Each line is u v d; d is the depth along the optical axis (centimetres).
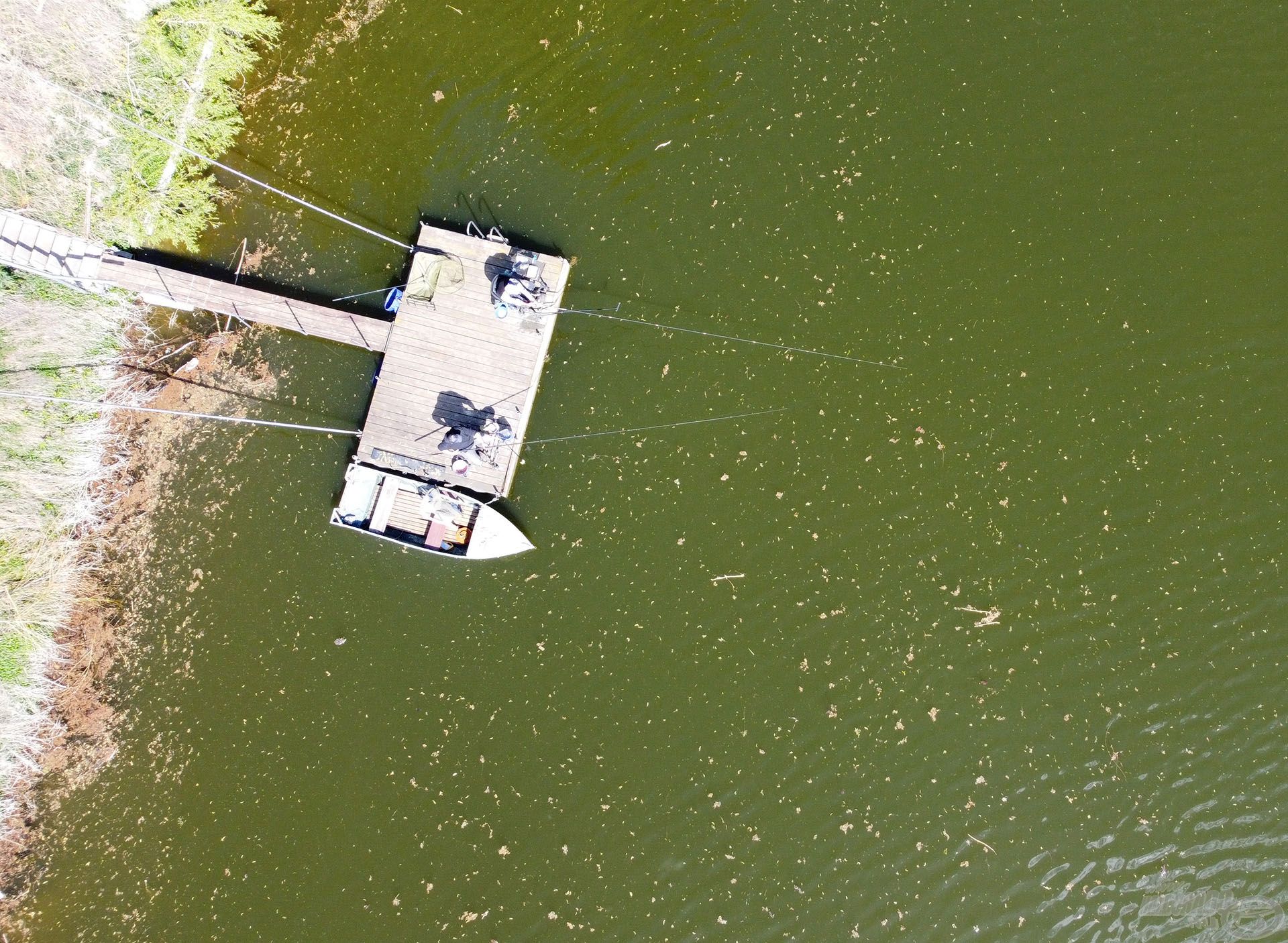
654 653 1370
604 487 1381
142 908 1380
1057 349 1377
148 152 1394
